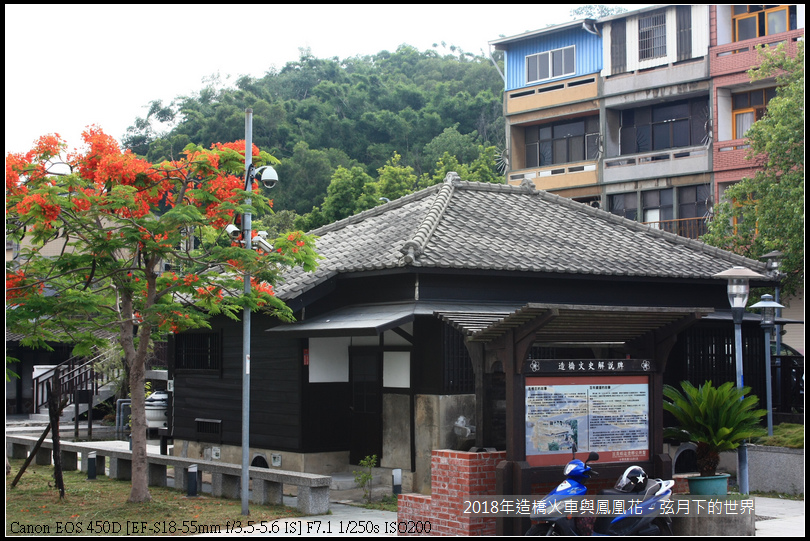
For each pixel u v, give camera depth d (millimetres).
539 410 9789
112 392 25219
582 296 15836
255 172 12336
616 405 10297
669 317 10250
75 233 12312
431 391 13633
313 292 14953
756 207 22531
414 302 14055
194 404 17469
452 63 74688
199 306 13320
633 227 18734
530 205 18281
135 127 64938
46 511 12219
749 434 10969
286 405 15039
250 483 15164
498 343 9891
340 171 39938
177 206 11859
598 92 30672
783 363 18453
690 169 28219
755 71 24594
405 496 10672
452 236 15141
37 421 26203
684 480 10828
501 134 57406
